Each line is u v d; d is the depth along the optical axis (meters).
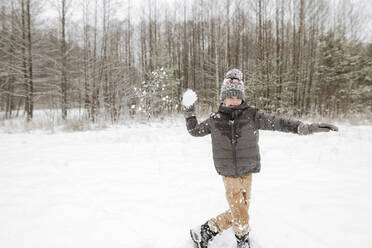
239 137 1.76
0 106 21.75
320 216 2.50
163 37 25.86
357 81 19.19
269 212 2.61
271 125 1.72
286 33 21.34
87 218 2.53
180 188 3.38
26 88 15.66
